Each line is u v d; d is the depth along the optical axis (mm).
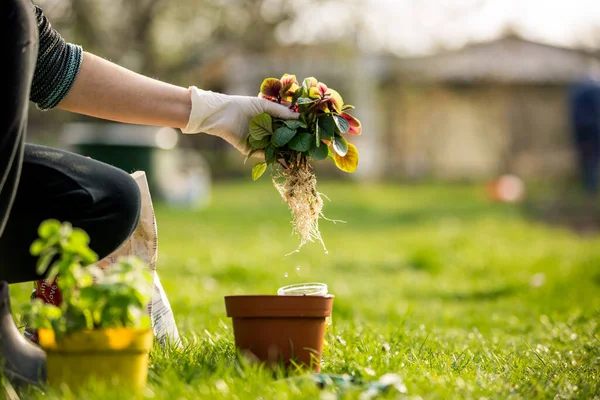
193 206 14953
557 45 29469
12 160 2291
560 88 27422
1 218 2348
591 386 2658
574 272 7168
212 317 4434
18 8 2312
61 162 2596
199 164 20719
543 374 2818
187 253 8602
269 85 3057
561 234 11734
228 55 24234
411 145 27078
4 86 2256
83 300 2123
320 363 2701
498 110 27328
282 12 21922
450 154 27172
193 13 21359
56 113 21391
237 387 2293
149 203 3141
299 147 2869
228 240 10445
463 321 4969
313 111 2920
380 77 26438
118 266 2205
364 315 5297
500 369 2941
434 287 6949
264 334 2619
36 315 2188
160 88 2920
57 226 2143
